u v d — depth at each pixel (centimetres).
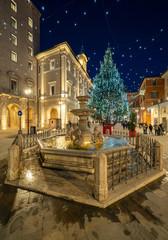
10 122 2220
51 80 2323
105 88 1323
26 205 242
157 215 218
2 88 1820
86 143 573
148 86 2655
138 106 3866
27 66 2297
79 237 177
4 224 199
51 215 217
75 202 249
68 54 2358
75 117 2656
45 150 423
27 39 2328
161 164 378
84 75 3584
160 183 323
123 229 190
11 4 2036
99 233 183
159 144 382
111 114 1369
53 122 1964
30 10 2433
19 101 2125
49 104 2338
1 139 1045
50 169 399
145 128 1460
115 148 431
